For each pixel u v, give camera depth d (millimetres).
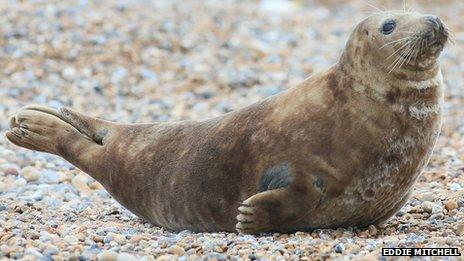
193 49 68812
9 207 34969
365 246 27047
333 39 77250
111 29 68438
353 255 26219
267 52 70188
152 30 69875
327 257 26094
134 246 27984
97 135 33344
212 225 30469
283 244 27344
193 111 57188
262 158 28891
